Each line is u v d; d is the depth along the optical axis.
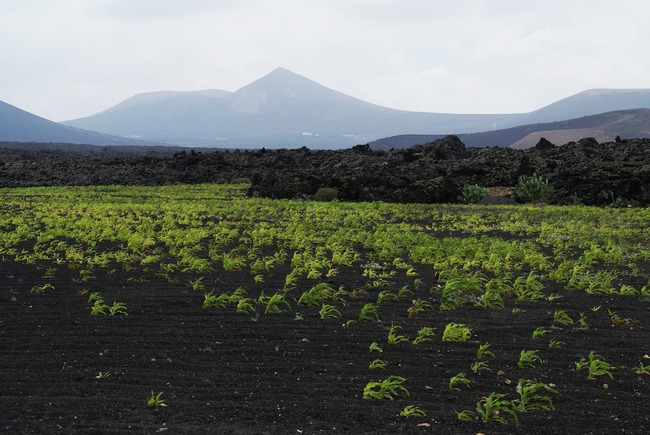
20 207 29.84
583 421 5.66
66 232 18.72
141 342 7.86
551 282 12.02
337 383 6.54
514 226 22.08
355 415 5.74
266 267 12.89
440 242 17.31
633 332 8.51
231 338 8.07
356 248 16.44
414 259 14.19
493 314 9.42
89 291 10.72
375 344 7.62
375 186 35.78
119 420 5.61
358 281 11.77
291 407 5.92
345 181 36.12
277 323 8.77
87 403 6.00
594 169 35.22
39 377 6.69
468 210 29.52
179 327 8.54
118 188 46.59
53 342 7.86
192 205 30.75
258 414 5.76
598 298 10.57
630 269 13.63
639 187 31.77
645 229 21.09
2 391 6.30
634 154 42.69
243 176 55.41
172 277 12.01
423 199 34.28
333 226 21.09
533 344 7.94
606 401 6.15
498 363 7.21
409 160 49.19
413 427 5.51
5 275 12.12
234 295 9.98
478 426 5.55
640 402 6.12
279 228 20.38
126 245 16.53
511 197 34.88
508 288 10.85
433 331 8.47
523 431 5.45
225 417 5.68
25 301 10.02
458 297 9.96
